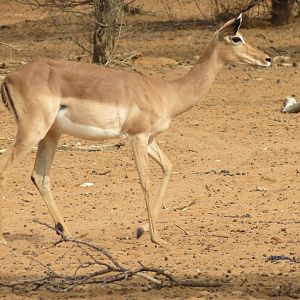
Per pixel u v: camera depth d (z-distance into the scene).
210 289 16.36
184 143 31.73
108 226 21.77
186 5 69.44
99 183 26.58
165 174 20.83
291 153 30.00
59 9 54.12
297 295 15.93
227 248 19.75
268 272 17.72
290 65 48.19
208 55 21.19
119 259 18.80
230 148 30.97
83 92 19.86
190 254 19.20
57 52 53.12
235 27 21.08
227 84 43.25
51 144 20.58
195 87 21.08
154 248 19.78
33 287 16.52
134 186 26.20
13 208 23.66
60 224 20.58
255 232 21.19
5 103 20.00
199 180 26.83
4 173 19.67
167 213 23.16
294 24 60.41
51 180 26.92
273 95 40.44
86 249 19.67
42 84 19.66
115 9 47.75
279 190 25.59
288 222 22.12
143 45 55.19
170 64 48.44
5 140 32.03
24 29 62.38
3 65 47.62
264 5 62.50
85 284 16.69
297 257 18.94
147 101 20.22
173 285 16.53
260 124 34.66
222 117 36.00
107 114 19.97
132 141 20.27
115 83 20.06
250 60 21.30
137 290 16.28
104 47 47.78
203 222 22.17
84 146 31.14
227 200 24.50
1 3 72.06
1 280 17.06
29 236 20.89
